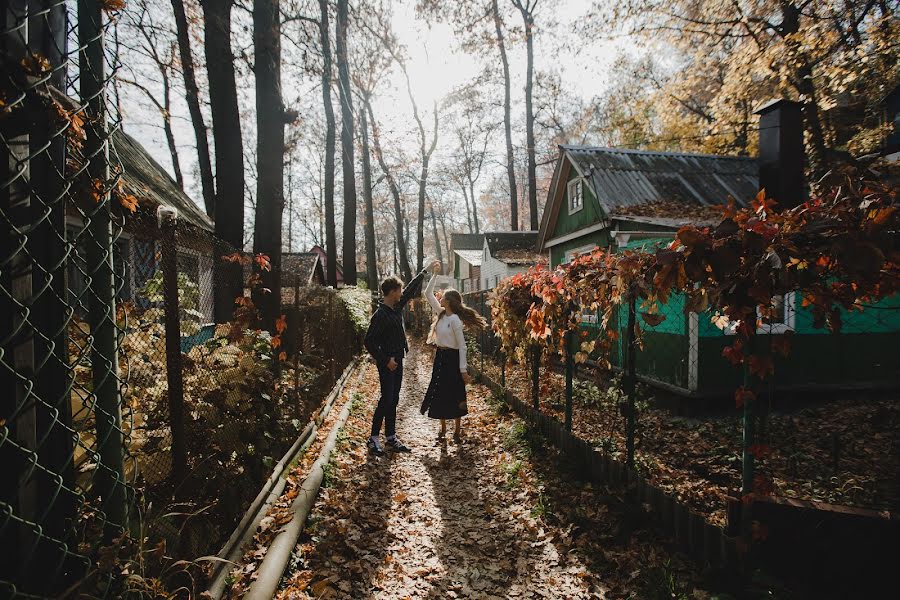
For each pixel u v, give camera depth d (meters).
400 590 2.88
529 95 25.41
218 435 2.79
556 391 7.15
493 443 5.60
